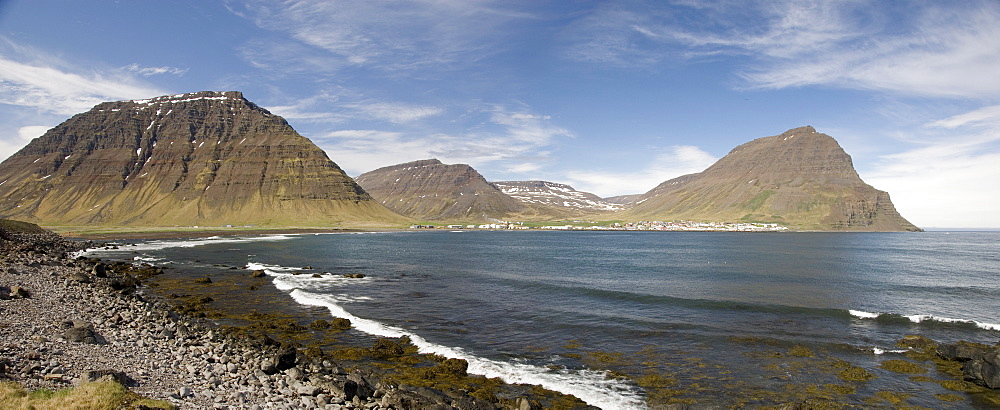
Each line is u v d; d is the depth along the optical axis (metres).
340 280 59.78
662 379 24.14
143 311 34.81
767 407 20.78
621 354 28.22
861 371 25.02
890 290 55.75
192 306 39.53
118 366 19.50
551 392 22.27
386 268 76.44
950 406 21.14
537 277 66.00
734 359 27.34
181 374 19.86
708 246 164.12
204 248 117.19
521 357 27.53
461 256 106.00
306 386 20.03
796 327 35.12
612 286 57.00
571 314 39.28
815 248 152.50
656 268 81.81
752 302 45.59
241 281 57.16
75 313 30.75
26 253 64.75
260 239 170.25
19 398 13.65
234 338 28.58
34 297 34.53
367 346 29.22
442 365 25.55
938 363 26.59
